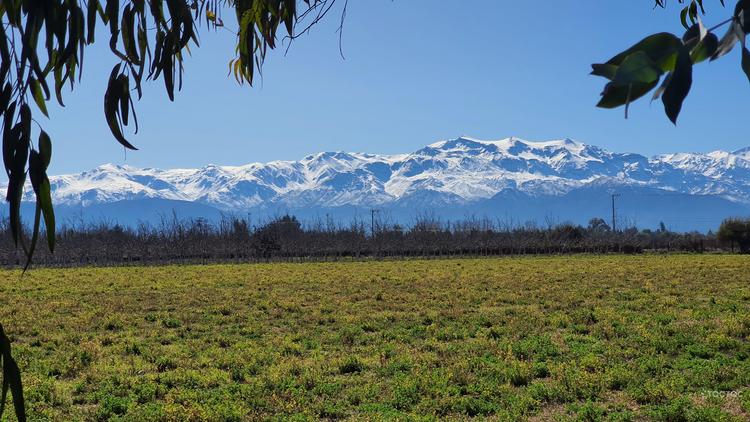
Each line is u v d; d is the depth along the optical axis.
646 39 1.27
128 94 3.25
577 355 14.33
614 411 10.17
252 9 4.02
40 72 2.86
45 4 2.91
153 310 24.17
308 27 3.71
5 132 2.79
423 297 27.41
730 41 1.27
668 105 1.24
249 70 4.05
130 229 73.00
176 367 13.94
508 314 21.67
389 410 10.39
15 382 2.75
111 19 3.21
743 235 75.75
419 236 75.88
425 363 13.48
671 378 11.84
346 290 30.91
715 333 16.42
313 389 11.55
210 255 66.44
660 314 20.75
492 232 82.94
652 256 69.38
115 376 12.53
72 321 20.78
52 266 57.84
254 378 12.53
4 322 20.59
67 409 10.68
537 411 10.31
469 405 10.34
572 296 26.55
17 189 2.75
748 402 9.99
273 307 24.38
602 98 1.27
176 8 3.28
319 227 77.56
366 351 15.28
